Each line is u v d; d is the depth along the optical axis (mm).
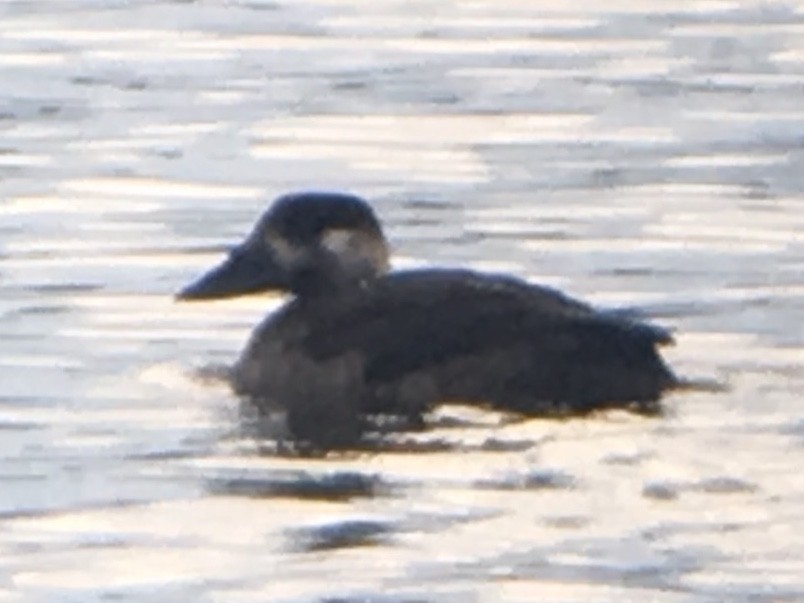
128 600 13836
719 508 14852
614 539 14500
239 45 29031
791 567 14180
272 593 13914
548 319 16328
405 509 14906
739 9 31094
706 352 17562
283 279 17328
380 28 29969
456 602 13805
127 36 29438
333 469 15484
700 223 21469
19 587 14000
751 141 24656
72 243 20766
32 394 16812
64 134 24828
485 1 31406
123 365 17438
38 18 30312
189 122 25406
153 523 14789
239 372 16953
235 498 15117
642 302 18953
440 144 24578
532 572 14125
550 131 25141
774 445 15680
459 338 16359
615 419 16062
